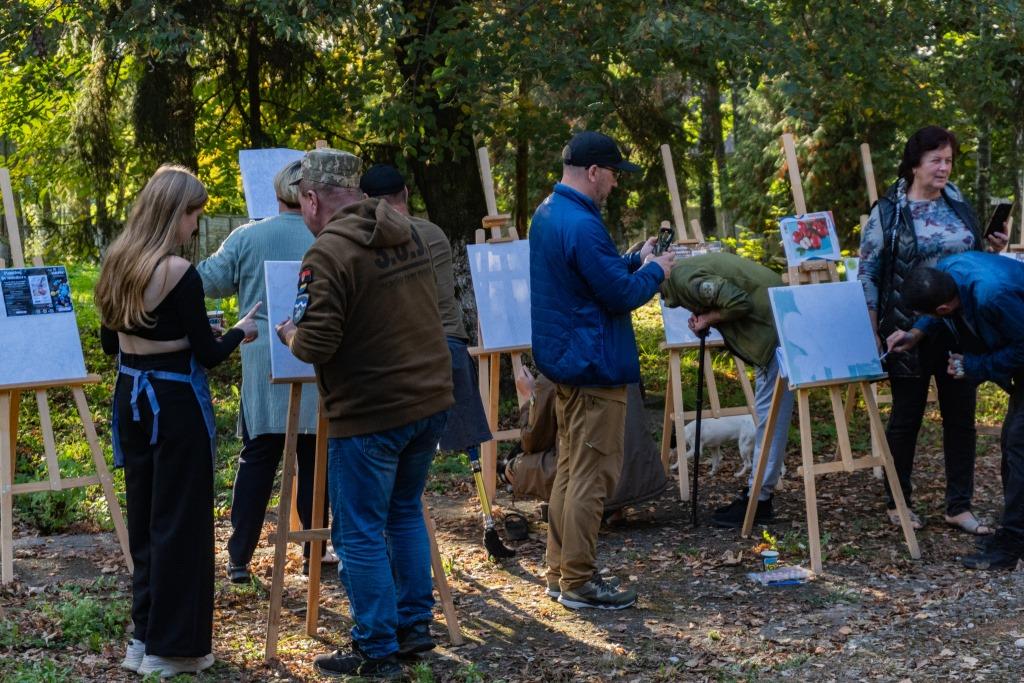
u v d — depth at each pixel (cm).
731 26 693
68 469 656
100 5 752
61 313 498
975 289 446
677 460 656
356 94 807
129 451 364
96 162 923
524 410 541
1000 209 550
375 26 738
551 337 421
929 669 364
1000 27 766
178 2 786
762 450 520
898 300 517
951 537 523
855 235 1180
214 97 981
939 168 508
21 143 1147
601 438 425
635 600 445
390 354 348
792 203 1242
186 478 357
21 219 1259
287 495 383
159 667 361
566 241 412
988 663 366
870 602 438
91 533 559
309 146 976
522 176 987
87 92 909
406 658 382
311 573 402
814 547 477
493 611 438
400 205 440
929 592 445
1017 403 477
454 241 872
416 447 369
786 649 389
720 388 945
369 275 343
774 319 500
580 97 763
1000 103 841
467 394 504
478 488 509
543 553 517
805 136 1172
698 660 381
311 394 450
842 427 498
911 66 826
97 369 973
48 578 477
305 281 339
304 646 399
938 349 516
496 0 725
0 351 480
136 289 345
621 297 410
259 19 858
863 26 747
